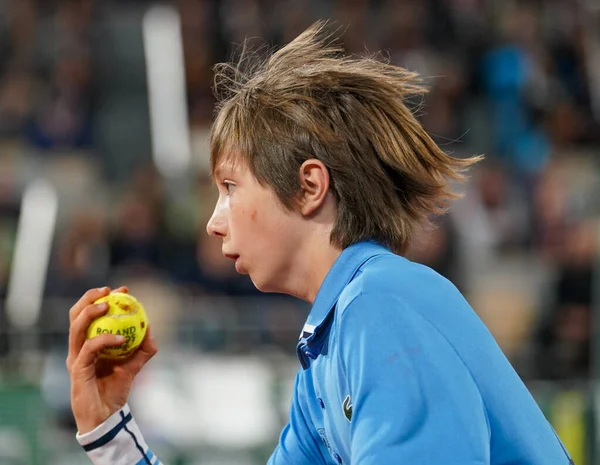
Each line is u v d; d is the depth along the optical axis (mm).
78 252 27031
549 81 40938
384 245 6918
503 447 6230
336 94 6918
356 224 6824
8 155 35062
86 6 41531
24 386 20141
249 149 6887
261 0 42250
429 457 5676
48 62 39062
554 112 39125
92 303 7926
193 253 27578
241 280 26594
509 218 33531
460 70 39812
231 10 41344
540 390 21219
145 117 39031
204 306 24672
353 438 5984
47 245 29406
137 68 40906
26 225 30125
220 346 21891
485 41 40812
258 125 6891
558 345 24016
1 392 20016
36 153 35375
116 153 37750
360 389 5953
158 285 26562
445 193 7199
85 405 7859
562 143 38531
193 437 20188
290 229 6891
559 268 26938
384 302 6121
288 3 42406
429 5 42250
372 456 5734
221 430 20312
